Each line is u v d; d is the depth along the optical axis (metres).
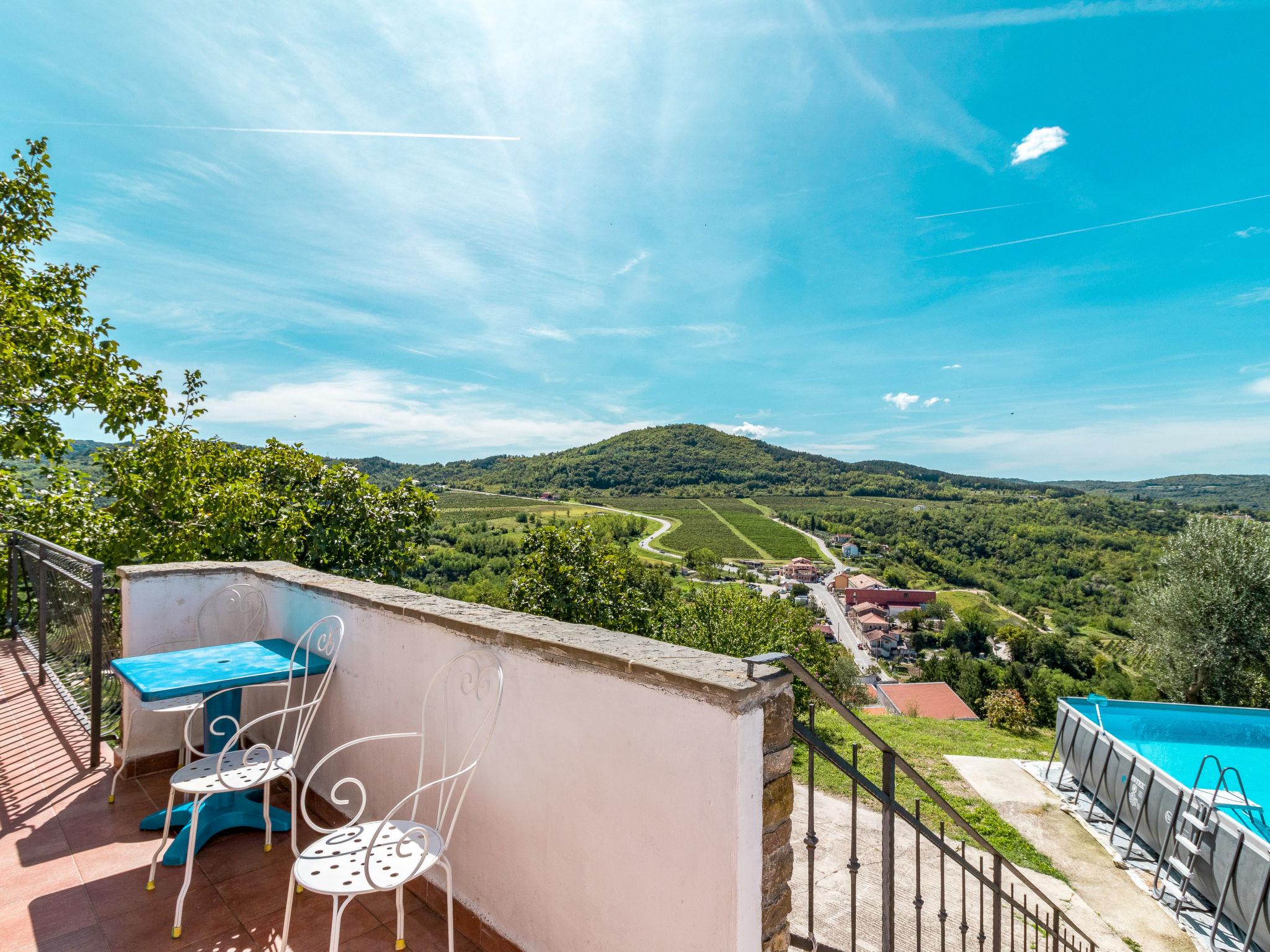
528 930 1.83
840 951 1.96
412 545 11.01
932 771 7.65
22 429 7.56
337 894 1.56
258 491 8.68
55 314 8.59
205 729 2.73
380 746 2.47
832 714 10.03
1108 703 9.19
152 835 2.61
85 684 3.72
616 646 1.63
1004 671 38.09
